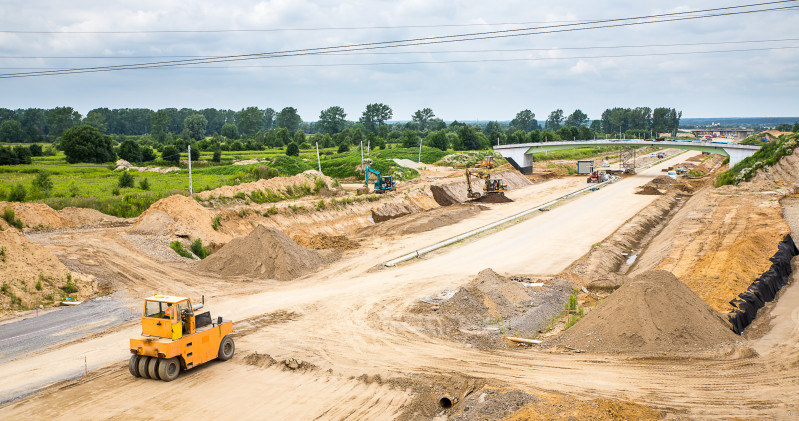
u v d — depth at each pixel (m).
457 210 63.44
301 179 70.88
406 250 44.84
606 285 33.62
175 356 20.22
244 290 33.12
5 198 55.34
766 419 16.58
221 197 56.88
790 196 64.44
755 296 27.48
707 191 73.94
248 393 19.34
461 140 159.12
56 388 19.61
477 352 22.97
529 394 17.81
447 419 17.47
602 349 22.52
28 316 27.19
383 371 20.92
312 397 19.00
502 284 31.20
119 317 27.42
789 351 21.83
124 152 113.69
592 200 73.81
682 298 23.70
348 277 36.50
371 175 96.12
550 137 192.50
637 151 199.50
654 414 16.64
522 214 61.91
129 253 37.78
